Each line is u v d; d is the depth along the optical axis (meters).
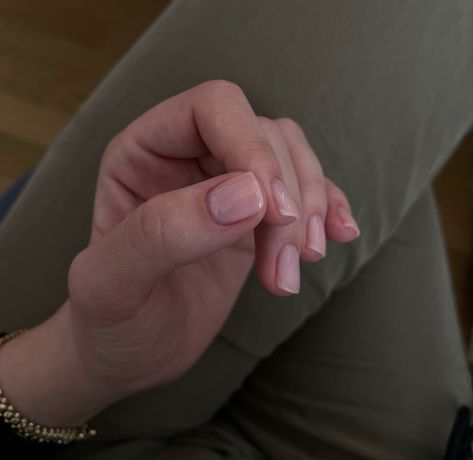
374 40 0.41
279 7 0.41
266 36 0.41
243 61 0.41
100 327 0.34
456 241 0.90
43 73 0.96
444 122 0.43
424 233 0.52
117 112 0.42
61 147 0.43
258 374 0.49
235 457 0.43
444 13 0.41
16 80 0.95
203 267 0.37
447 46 0.42
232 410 0.49
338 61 0.40
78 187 0.41
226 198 0.28
